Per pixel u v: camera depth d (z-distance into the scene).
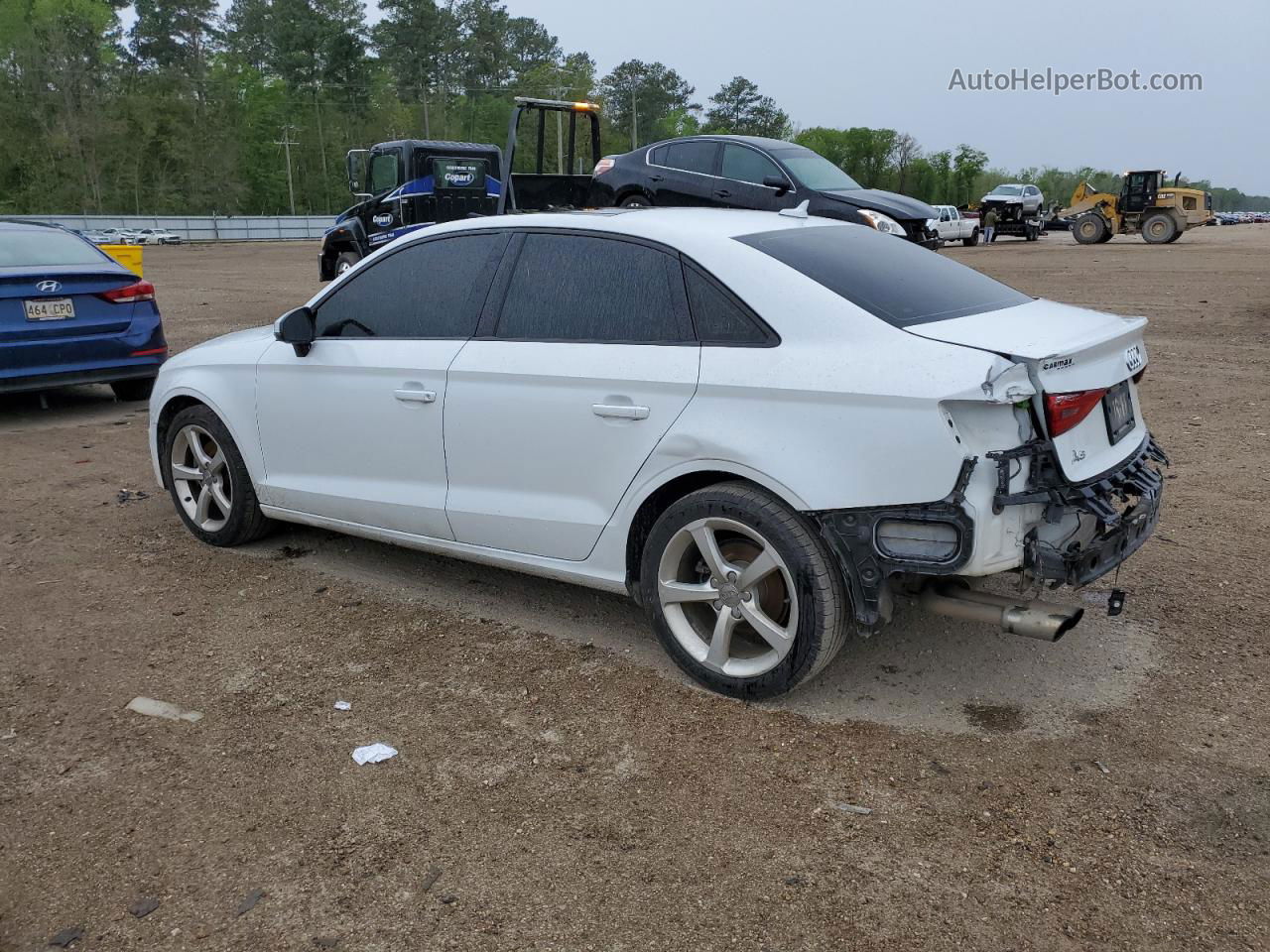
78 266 8.59
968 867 2.77
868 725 3.51
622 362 3.75
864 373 3.24
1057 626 3.28
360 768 3.31
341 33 119.25
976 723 3.51
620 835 2.94
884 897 2.66
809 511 3.33
